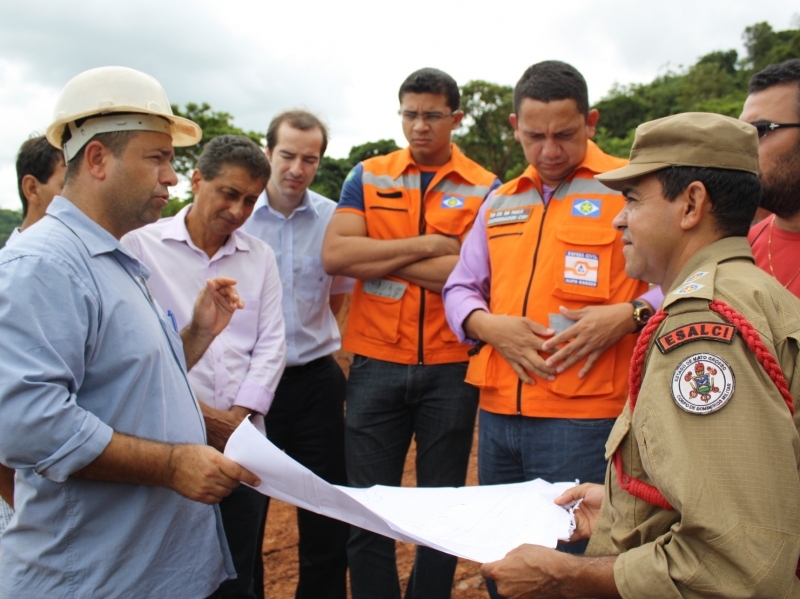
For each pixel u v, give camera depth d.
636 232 1.54
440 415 3.12
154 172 1.89
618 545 1.51
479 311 2.71
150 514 1.84
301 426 3.49
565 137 2.53
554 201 2.67
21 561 1.76
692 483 1.24
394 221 3.22
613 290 2.54
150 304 1.97
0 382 1.54
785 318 1.33
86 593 1.75
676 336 1.35
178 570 1.92
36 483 1.72
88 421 1.64
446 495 2.00
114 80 1.83
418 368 3.10
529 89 2.53
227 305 2.35
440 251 3.11
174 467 1.75
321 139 3.44
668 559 1.31
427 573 2.97
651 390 1.35
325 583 3.38
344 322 7.07
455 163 3.28
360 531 2.99
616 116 35.34
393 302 3.11
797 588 1.28
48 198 2.73
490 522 1.78
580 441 2.50
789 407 1.28
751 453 1.22
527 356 2.52
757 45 40.22
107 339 1.77
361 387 3.19
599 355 2.46
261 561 3.28
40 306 1.61
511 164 25.39
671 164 1.47
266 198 3.53
